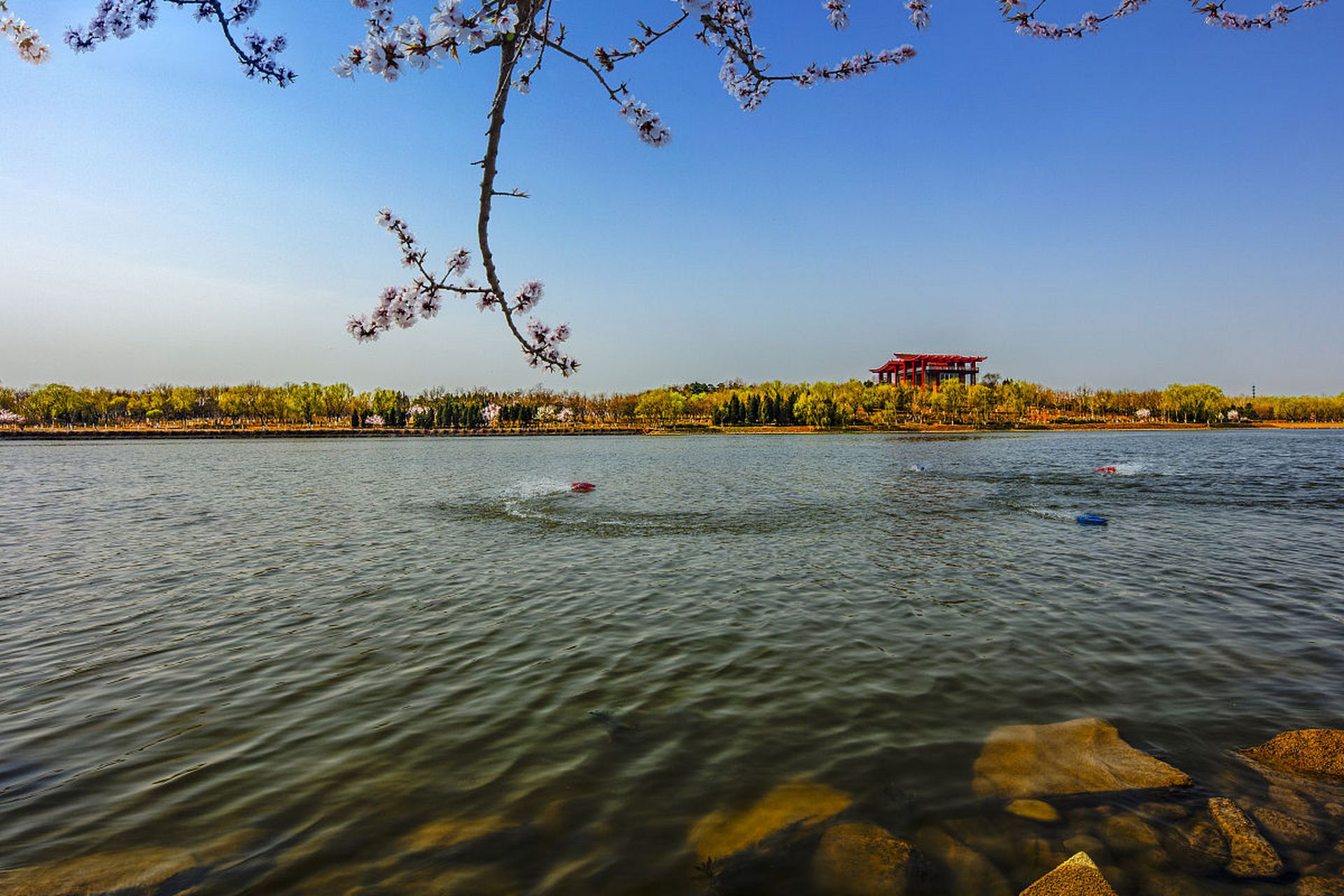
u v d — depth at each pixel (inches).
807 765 310.3
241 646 483.5
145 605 590.9
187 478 1825.8
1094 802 275.4
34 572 718.5
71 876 236.8
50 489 1537.9
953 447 3432.6
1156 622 514.3
